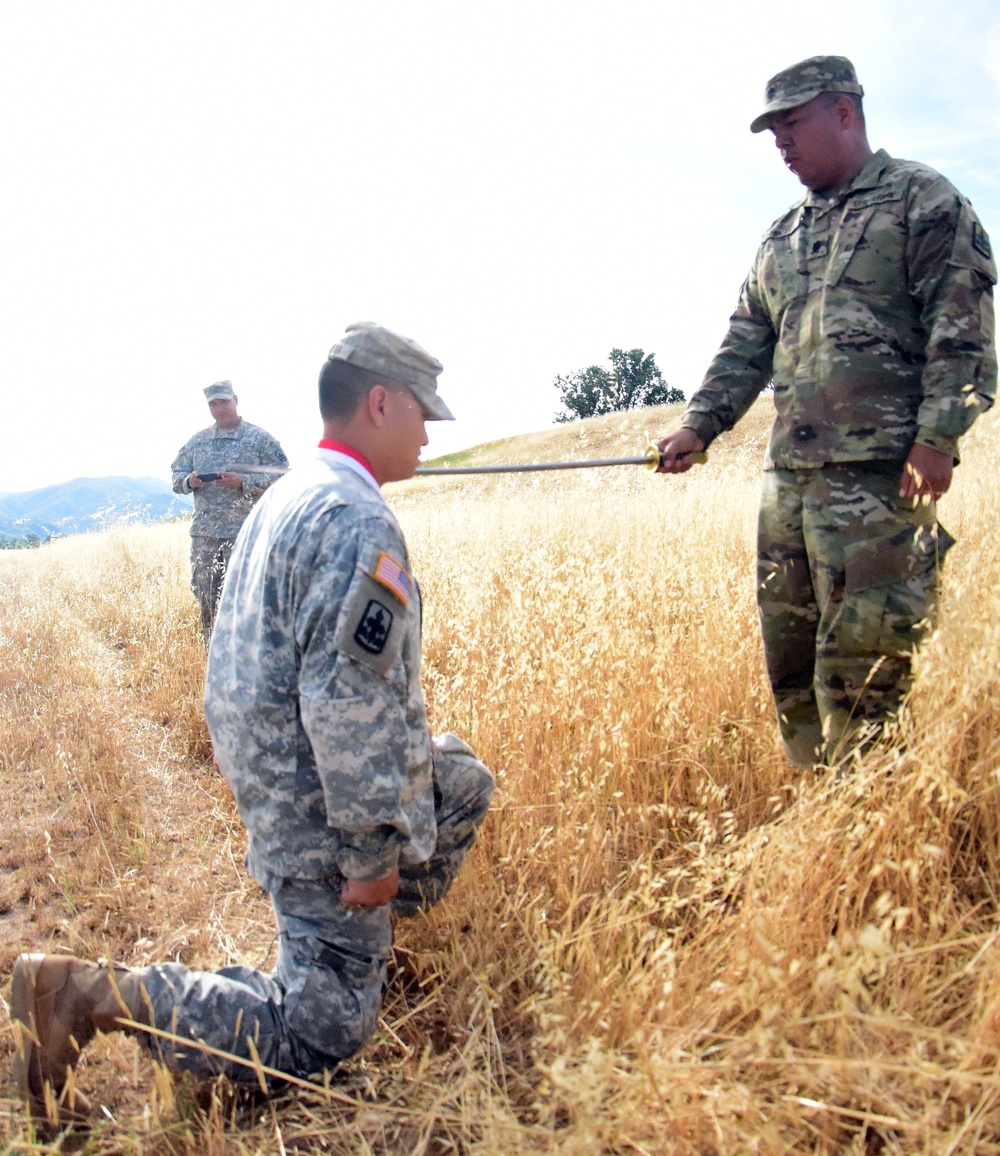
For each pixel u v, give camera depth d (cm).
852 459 271
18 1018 196
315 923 211
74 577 1196
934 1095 170
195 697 541
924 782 205
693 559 503
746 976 191
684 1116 162
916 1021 178
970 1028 173
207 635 676
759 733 319
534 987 227
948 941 191
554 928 250
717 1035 179
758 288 308
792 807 230
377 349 219
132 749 469
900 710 229
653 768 312
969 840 230
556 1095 173
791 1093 170
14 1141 182
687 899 217
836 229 277
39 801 405
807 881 203
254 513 230
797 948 191
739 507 674
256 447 671
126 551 1341
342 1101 208
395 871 208
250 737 208
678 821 291
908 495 260
